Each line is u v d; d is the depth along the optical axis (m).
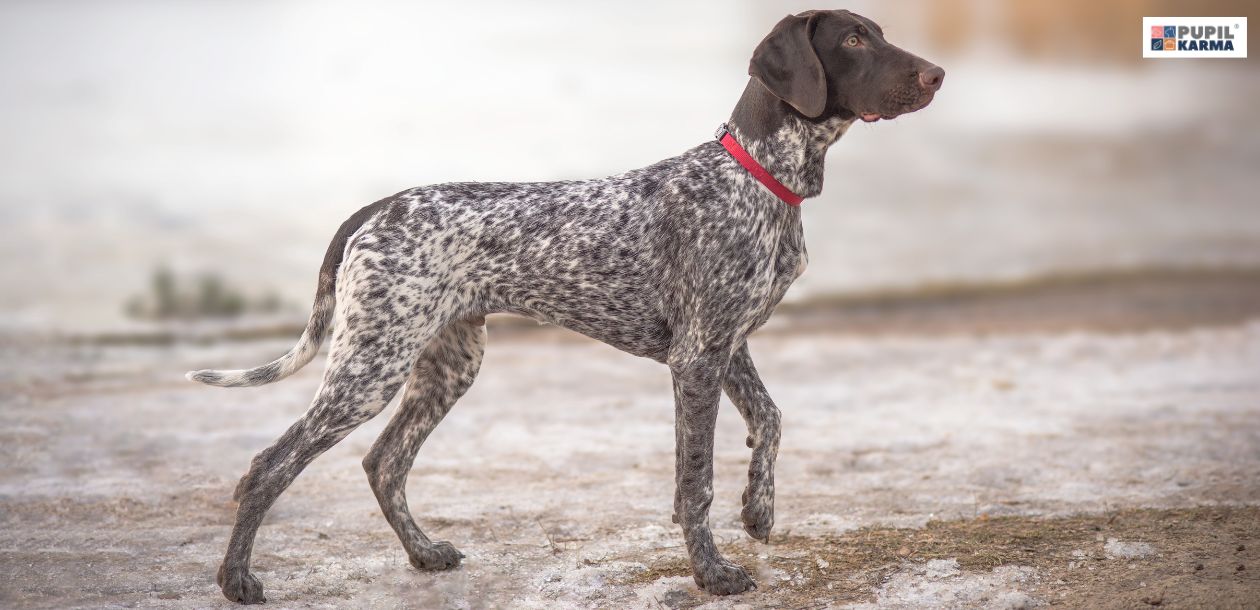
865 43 5.25
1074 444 8.20
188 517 6.55
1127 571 5.55
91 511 6.57
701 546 5.38
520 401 9.64
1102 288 15.91
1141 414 9.11
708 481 5.36
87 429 8.30
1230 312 14.45
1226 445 8.05
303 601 5.30
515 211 5.30
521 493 7.12
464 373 5.75
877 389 10.19
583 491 7.18
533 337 12.70
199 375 5.24
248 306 13.87
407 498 7.00
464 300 5.32
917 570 5.72
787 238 5.46
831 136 5.39
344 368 5.11
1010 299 15.21
